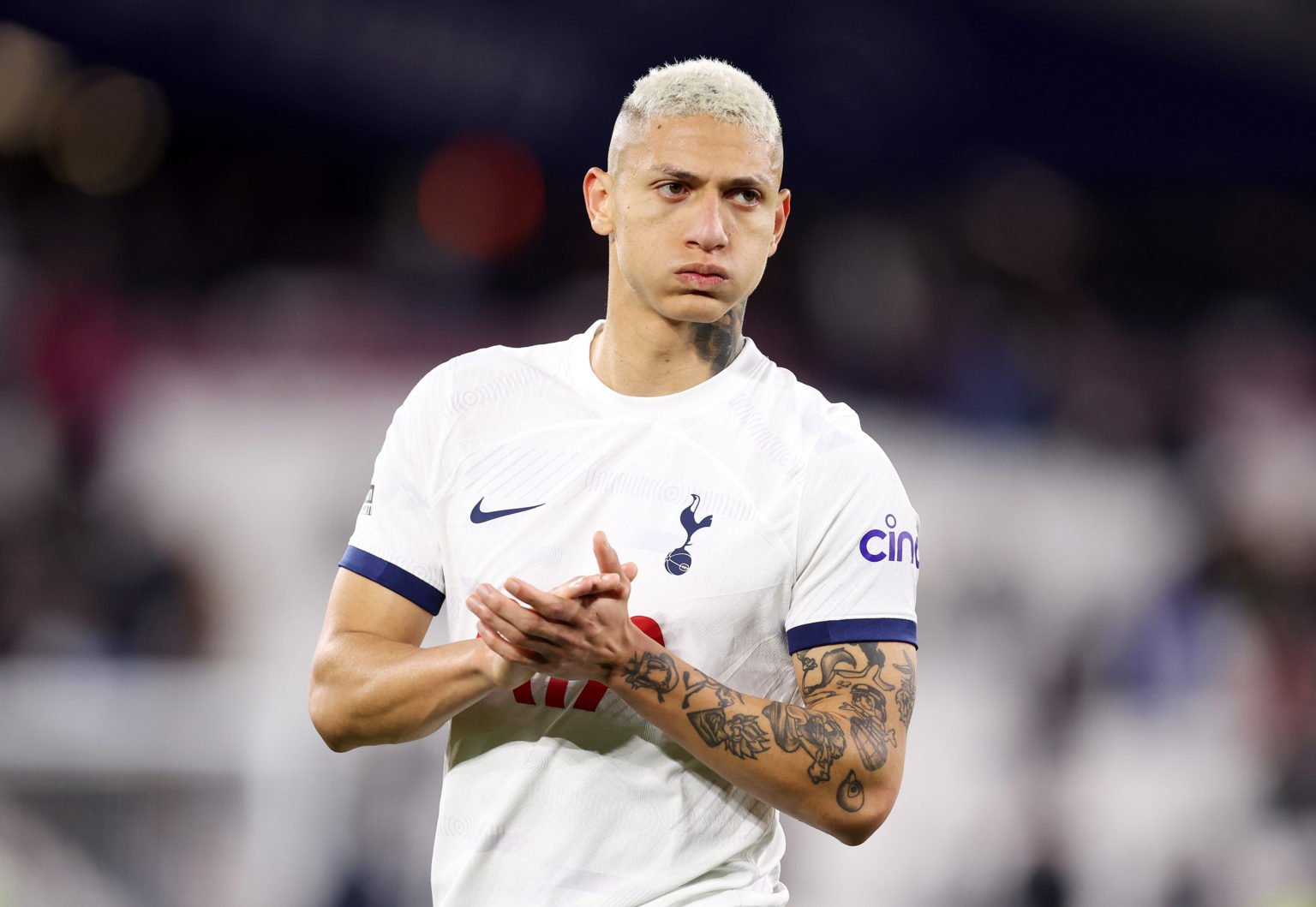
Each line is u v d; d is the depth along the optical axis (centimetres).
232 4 3503
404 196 3762
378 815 2053
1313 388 4009
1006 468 3306
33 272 3244
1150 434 3641
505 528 830
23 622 2561
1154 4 3866
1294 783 2834
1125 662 2948
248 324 3272
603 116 3728
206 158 3722
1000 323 3881
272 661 2745
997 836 2656
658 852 818
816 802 783
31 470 2806
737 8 3644
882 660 816
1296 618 3159
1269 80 4059
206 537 2845
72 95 3609
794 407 855
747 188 820
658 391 854
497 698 838
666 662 769
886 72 3781
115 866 1986
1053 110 3956
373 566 858
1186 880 2709
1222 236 4322
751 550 814
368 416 3156
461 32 3628
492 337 3475
